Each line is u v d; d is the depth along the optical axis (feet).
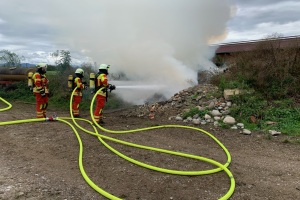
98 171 15.56
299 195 13.19
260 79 29.99
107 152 18.71
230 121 25.67
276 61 31.17
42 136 21.83
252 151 19.57
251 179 14.89
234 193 13.32
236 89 29.73
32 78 28.60
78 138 21.24
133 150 19.25
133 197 12.83
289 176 15.33
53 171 15.40
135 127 26.17
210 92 31.99
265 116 26.09
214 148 20.21
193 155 18.06
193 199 12.76
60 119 27.86
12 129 23.65
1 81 50.08
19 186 13.44
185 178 14.92
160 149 19.19
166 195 13.06
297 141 21.48
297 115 25.48
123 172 15.49
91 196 12.82
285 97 28.60
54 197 12.55
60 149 19.02
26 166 15.99
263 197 12.99
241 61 33.50
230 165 16.83
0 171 15.16
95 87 27.53
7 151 18.42
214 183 14.42
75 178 14.61
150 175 15.17
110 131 23.95
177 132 24.18
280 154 18.95
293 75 30.50
